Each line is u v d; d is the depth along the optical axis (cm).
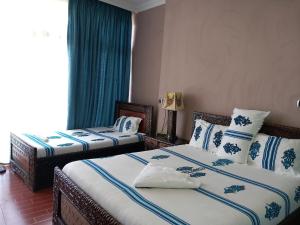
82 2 404
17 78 361
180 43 359
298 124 245
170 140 339
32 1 362
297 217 189
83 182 181
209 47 322
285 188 185
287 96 252
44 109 391
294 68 246
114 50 454
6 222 226
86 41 415
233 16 295
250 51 280
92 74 432
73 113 412
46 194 282
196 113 330
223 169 221
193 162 237
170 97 345
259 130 257
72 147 312
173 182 171
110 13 441
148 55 448
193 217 135
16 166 326
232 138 251
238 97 293
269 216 155
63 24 394
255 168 227
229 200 159
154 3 429
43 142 313
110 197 156
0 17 339
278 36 256
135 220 133
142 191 163
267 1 264
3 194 276
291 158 213
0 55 344
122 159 229
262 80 271
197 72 337
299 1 241
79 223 174
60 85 402
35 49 372
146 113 416
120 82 470
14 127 366
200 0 331
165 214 136
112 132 409
